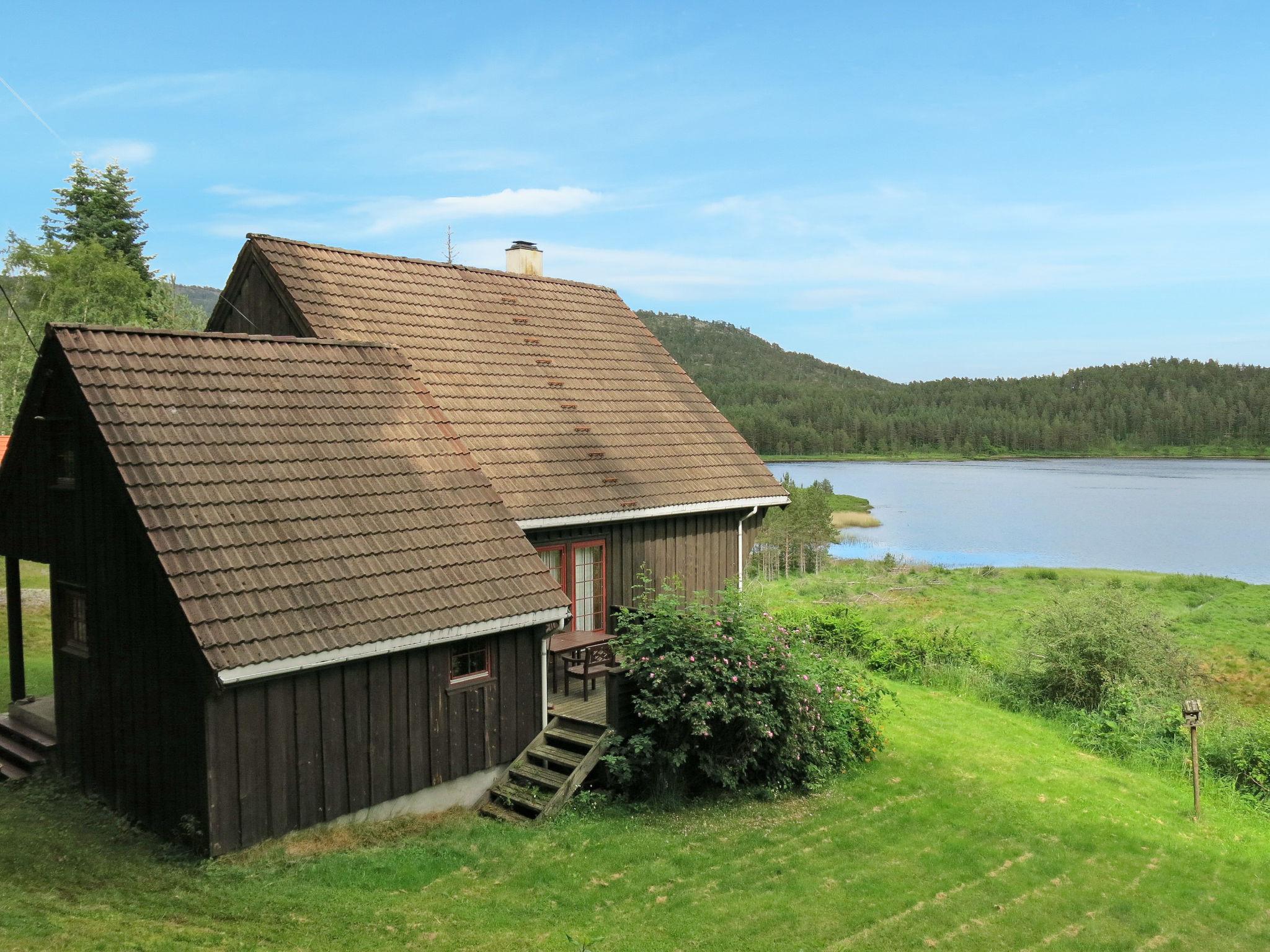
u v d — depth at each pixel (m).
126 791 9.51
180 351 10.04
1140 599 19.64
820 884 8.78
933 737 14.07
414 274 15.66
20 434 10.91
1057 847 10.07
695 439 16.80
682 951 7.41
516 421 14.17
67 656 10.49
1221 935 8.34
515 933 7.47
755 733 10.79
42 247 43.16
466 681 10.29
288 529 9.19
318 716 8.91
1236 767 13.78
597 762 10.66
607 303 18.84
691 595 15.77
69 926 6.89
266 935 7.04
